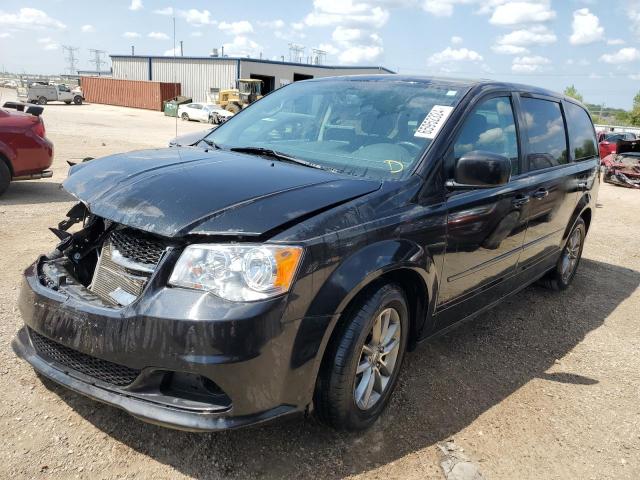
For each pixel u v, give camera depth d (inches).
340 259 96.1
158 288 89.3
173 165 113.6
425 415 122.7
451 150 125.6
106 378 95.7
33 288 103.4
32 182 361.4
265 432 110.1
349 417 106.2
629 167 624.7
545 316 192.9
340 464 103.3
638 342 177.5
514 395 136.0
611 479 108.0
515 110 156.8
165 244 92.9
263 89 2098.9
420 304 123.6
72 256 115.2
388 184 113.4
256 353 86.7
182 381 91.6
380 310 105.8
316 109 148.3
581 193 199.2
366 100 143.5
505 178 114.2
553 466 110.3
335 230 96.3
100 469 96.0
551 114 182.4
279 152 133.0
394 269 106.0
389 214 107.7
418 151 123.0
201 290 87.4
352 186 108.7
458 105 132.9
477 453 111.4
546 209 169.8
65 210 283.3
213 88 1959.9
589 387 144.0
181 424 88.0
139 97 1994.3
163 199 96.6
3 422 105.0
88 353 92.3
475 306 145.9
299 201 98.8
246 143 144.8
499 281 154.3
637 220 414.9
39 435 102.5
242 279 87.2
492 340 168.2
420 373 141.7
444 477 102.7
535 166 164.2
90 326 91.8
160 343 86.3
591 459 113.7
